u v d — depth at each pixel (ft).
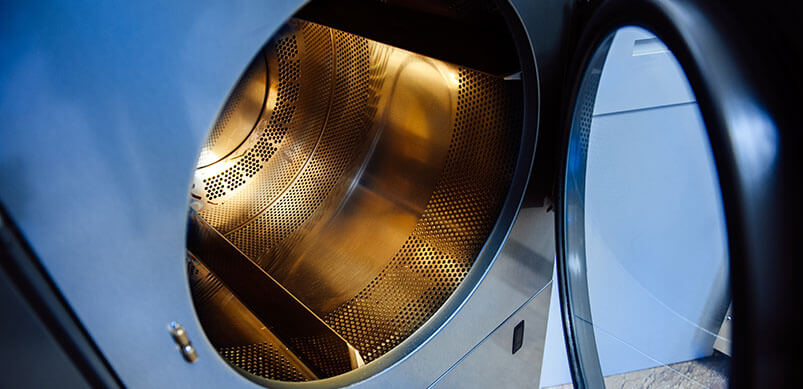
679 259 2.33
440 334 2.66
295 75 3.32
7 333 1.38
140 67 1.39
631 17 1.90
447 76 2.80
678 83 2.09
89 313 1.50
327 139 3.44
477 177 2.86
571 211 2.76
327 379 2.29
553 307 4.18
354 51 3.21
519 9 2.16
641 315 2.72
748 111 1.42
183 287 1.65
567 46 2.46
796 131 1.39
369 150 3.34
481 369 3.16
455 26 2.55
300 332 2.34
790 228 1.37
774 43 1.44
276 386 2.08
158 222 1.53
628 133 2.42
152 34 1.38
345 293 2.93
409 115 3.14
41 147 1.30
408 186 3.14
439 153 3.03
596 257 2.95
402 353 2.55
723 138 1.43
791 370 1.39
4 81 1.22
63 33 1.27
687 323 2.41
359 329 2.75
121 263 1.51
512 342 3.34
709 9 1.56
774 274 1.38
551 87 2.52
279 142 3.42
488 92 2.68
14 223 1.32
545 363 4.46
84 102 1.33
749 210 1.39
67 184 1.36
